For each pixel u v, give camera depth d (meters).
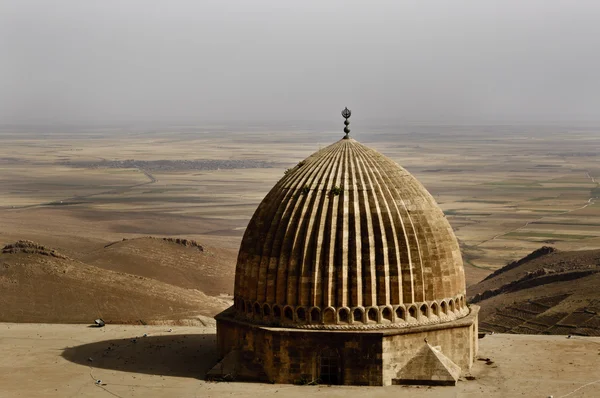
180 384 58.12
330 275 57.72
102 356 65.19
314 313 57.78
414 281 58.28
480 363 61.38
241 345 59.50
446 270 59.81
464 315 60.66
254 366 58.78
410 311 58.22
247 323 59.19
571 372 59.47
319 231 58.62
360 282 57.69
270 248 59.50
